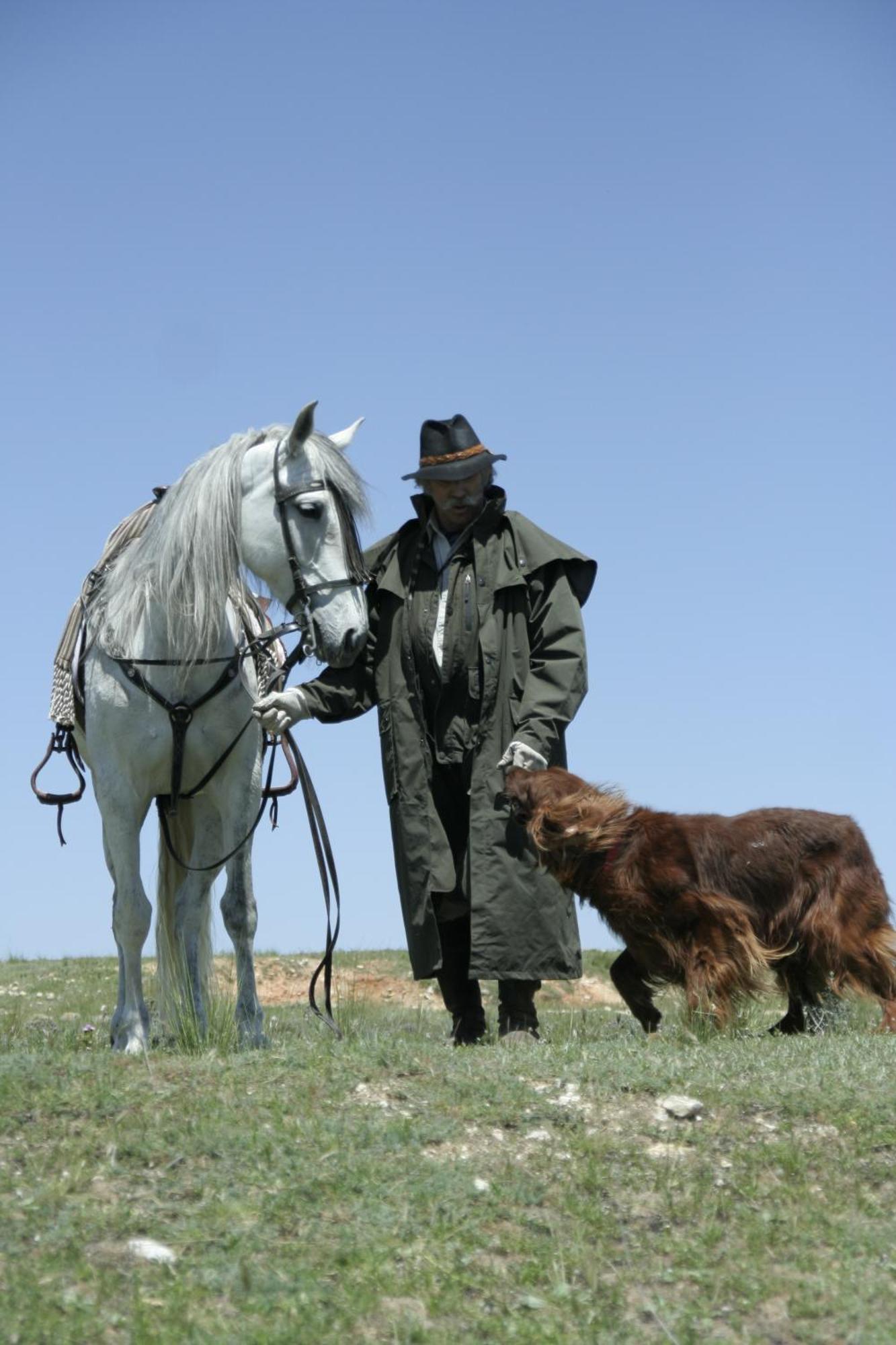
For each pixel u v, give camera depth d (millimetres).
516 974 7793
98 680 7613
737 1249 4797
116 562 7980
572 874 7766
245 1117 5668
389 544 8250
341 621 7527
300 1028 9578
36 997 15023
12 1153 5293
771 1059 6641
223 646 7633
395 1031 9477
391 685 8086
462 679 7980
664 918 7691
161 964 8359
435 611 8055
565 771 7840
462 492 8055
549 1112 5859
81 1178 5090
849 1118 5773
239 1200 4953
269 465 7617
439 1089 6105
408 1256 4648
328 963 8039
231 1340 4078
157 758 7602
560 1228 4914
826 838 7934
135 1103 5777
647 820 7840
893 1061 6555
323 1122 5602
